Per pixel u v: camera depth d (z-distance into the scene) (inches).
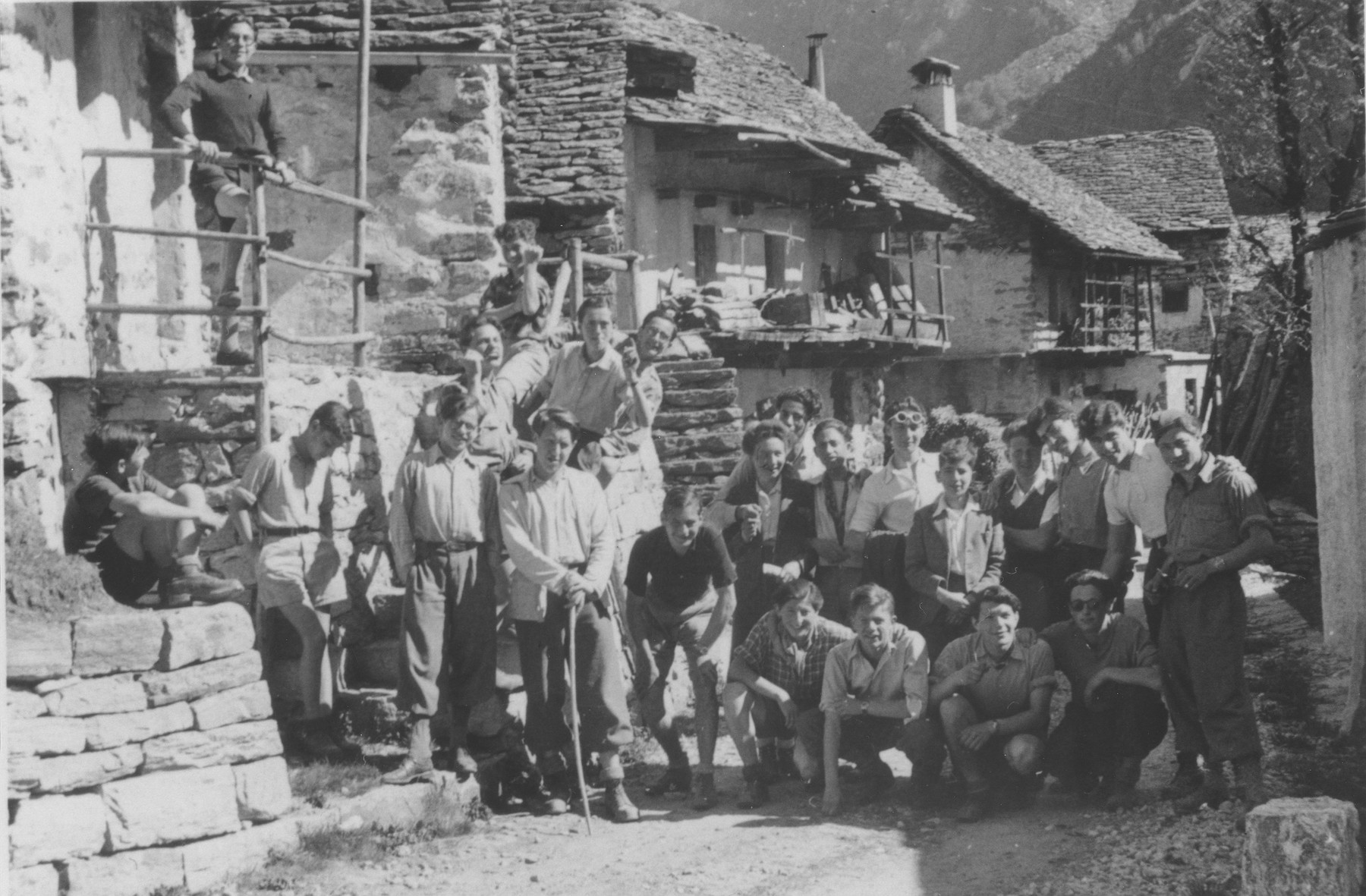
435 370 512.7
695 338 582.6
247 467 316.8
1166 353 1504.7
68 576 274.8
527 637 313.7
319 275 515.5
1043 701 306.0
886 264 1034.7
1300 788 296.2
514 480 314.2
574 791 328.2
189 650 264.2
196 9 444.8
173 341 414.3
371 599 359.6
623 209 652.7
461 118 512.7
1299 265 828.6
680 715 404.2
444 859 280.4
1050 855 275.4
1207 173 1752.0
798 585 319.3
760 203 908.6
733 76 897.5
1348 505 420.5
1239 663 293.0
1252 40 928.9
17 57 315.9
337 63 509.4
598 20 727.7
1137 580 622.5
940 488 359.6
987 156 1413.6
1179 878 257.0
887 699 312.3
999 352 1336.1
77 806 249.0
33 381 315.0
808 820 306.5
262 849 269.9
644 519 457.1
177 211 419.2
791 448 384.2
